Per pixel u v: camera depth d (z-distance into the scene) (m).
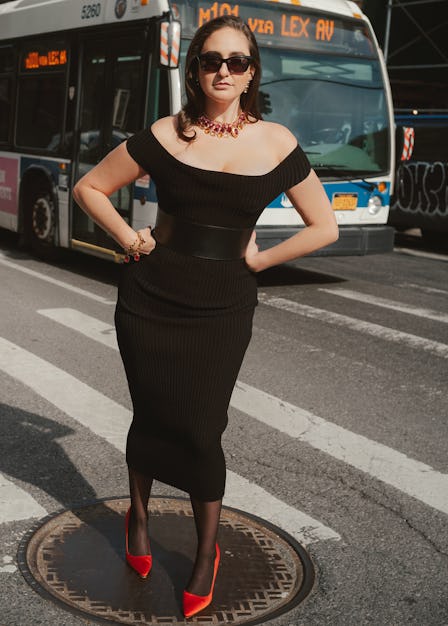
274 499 3.80
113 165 2.73
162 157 2.65
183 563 3.19
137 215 8.61
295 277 9.93
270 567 3.21
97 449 4.28
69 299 7.97
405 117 13.94
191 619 2.88
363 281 9.88
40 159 10.17
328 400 5.27
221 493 2.90
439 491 3.98
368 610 2.97
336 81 9.11
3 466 4.01
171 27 7.81
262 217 8.52
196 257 2.70
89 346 6.25
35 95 10.45
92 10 9.38
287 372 5.84
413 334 7.20
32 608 2.88
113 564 3.17
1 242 11.76
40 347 6.15
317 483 4.00
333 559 3.31
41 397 5.04
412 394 5.48
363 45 9.34
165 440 2.91
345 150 9.16
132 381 2.88
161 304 2.76
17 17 10.97
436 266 11.48
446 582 3.18
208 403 2.82
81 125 9.47
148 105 8.38
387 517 3.69
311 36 8.98
